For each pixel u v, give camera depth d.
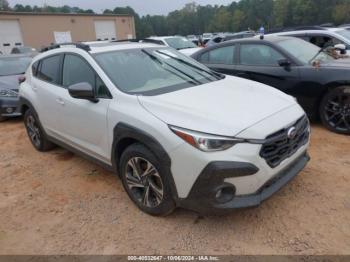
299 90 5.16
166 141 2.71
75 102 3.70
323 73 4.89
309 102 5.12
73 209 3.46
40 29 32.31
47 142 5.00
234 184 2.56
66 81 4.03
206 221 3.07
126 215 3.27
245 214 3.13
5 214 3.46
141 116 2.93
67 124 3.99
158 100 3.03
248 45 5.91
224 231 2.92
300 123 3.05
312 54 5.59
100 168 4.41
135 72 3.60
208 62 6.46
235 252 2.67
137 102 3.07
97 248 2.85
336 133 4.94
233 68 5.98
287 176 2.95
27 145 5.59
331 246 2.66
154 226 3.06
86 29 35.78
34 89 4.66
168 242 2.85
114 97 3.27
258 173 2.58
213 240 2.82
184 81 3.65
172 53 4.30
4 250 2.91
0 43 30.16
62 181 4.11
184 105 2.91
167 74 3.76
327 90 4.91
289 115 2.98
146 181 3.08
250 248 2.71
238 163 2.51
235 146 2.54
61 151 5.15
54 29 33.28
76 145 4.02
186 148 2.60
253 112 2.85
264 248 2.69
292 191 3.44
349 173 3.75
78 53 3.84
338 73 4.75
